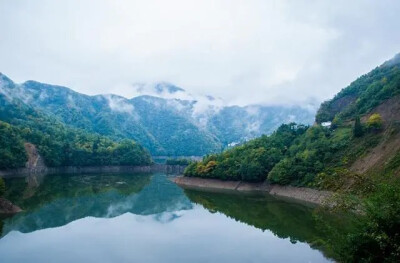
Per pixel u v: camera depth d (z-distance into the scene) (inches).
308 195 2960.1
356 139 3238.2
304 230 1989.4
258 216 2432.3
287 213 2477.9
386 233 754.8
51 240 1785.2
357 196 892.0
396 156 2277.3
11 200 2893.7
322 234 1852.9
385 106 3597.4
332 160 3154.5
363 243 777.6
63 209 2645.2
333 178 982.4
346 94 5231.3
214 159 4744.1
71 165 7249.0
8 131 5974.4
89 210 2667.3
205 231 2018.9
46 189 3818.9
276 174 3513.8
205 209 2770.7
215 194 3649.1
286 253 1560.0
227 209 2741.1
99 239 1819.6
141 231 2015.3
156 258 1497.3
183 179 4948.3
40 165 6520.7
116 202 3095.5
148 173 7214.6
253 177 3863.2
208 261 1460.4
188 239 1831.9
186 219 2375.7
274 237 1859.0
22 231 1951.3
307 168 3243.1
